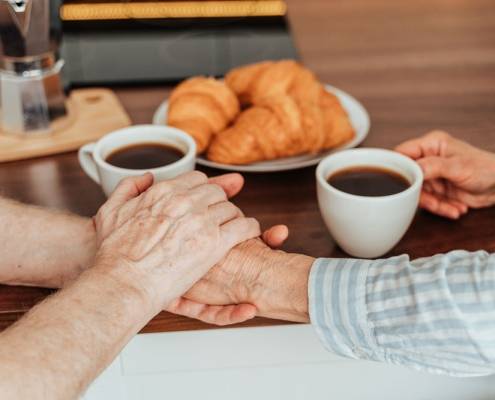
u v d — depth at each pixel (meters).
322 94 1.06
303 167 1.04
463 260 0.79
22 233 0.91
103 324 0.78
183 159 0.93
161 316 0.87
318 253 0.92
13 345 0.75
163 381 0.94
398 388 0.97
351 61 1.23
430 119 1.10
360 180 0.91
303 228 0.95
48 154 1.06
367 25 1.33
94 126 1.10
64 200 0.98
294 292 0.84
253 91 1.06
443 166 0.93
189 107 1.03
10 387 0.73
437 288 0.78
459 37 1.29
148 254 0.83
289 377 0.95
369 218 0.87
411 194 0.87
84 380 0.76
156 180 0.92
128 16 1.37
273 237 0.89
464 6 1.39
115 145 0.97
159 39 1.31
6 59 1.04
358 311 0.80
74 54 1.26
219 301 0.87
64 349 0.75
